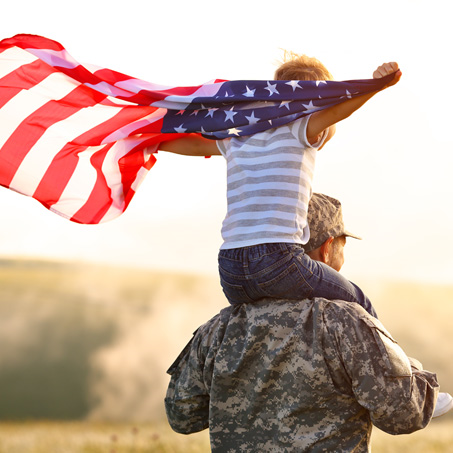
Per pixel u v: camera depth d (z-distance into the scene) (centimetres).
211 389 708
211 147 765
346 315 657
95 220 813
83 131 809
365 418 672
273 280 657
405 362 655
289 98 670
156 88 746
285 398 670
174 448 2389
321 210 738
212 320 760
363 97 645
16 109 810
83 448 2547
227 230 684
